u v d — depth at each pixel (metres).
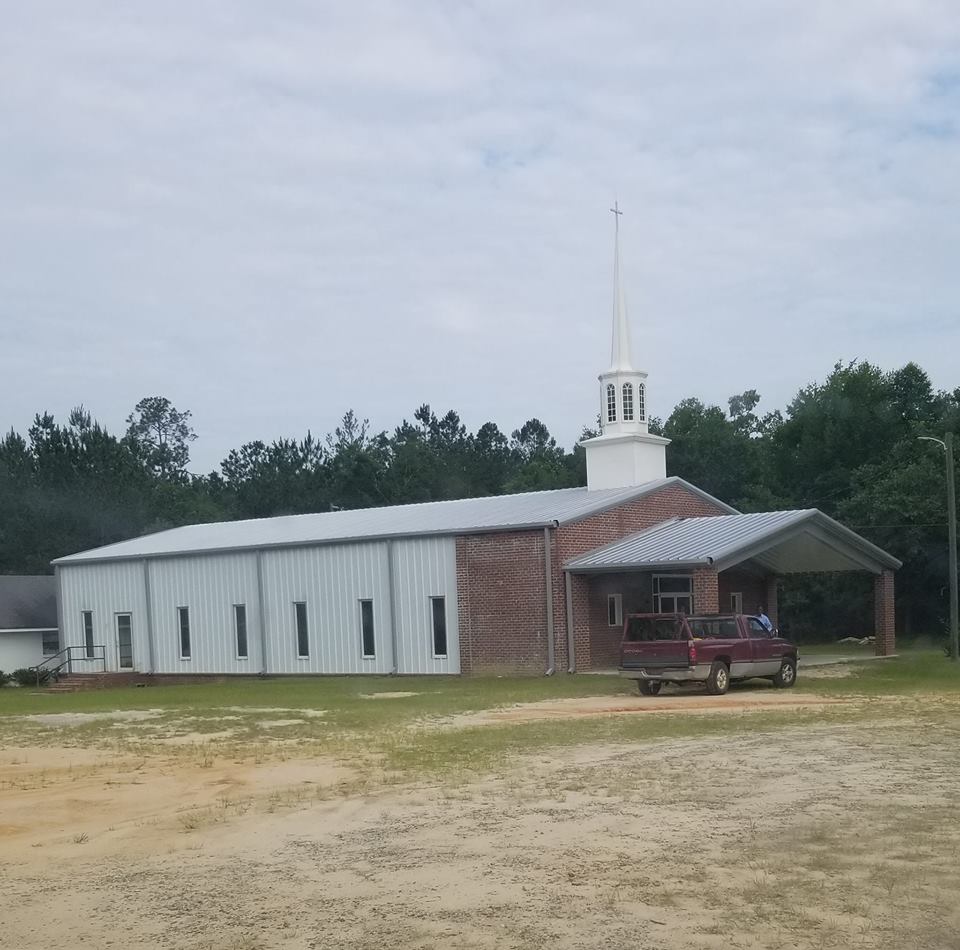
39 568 73.31
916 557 52.03
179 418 138.38
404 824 10.81
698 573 31.83
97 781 14.66
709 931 7.12
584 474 80.31
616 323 41.56
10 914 8.17
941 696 24.12
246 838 10.54
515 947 6.97
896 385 64.25
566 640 34.25
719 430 72.62
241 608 42.47
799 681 29.34
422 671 37.06
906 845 9.20
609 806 11.26
